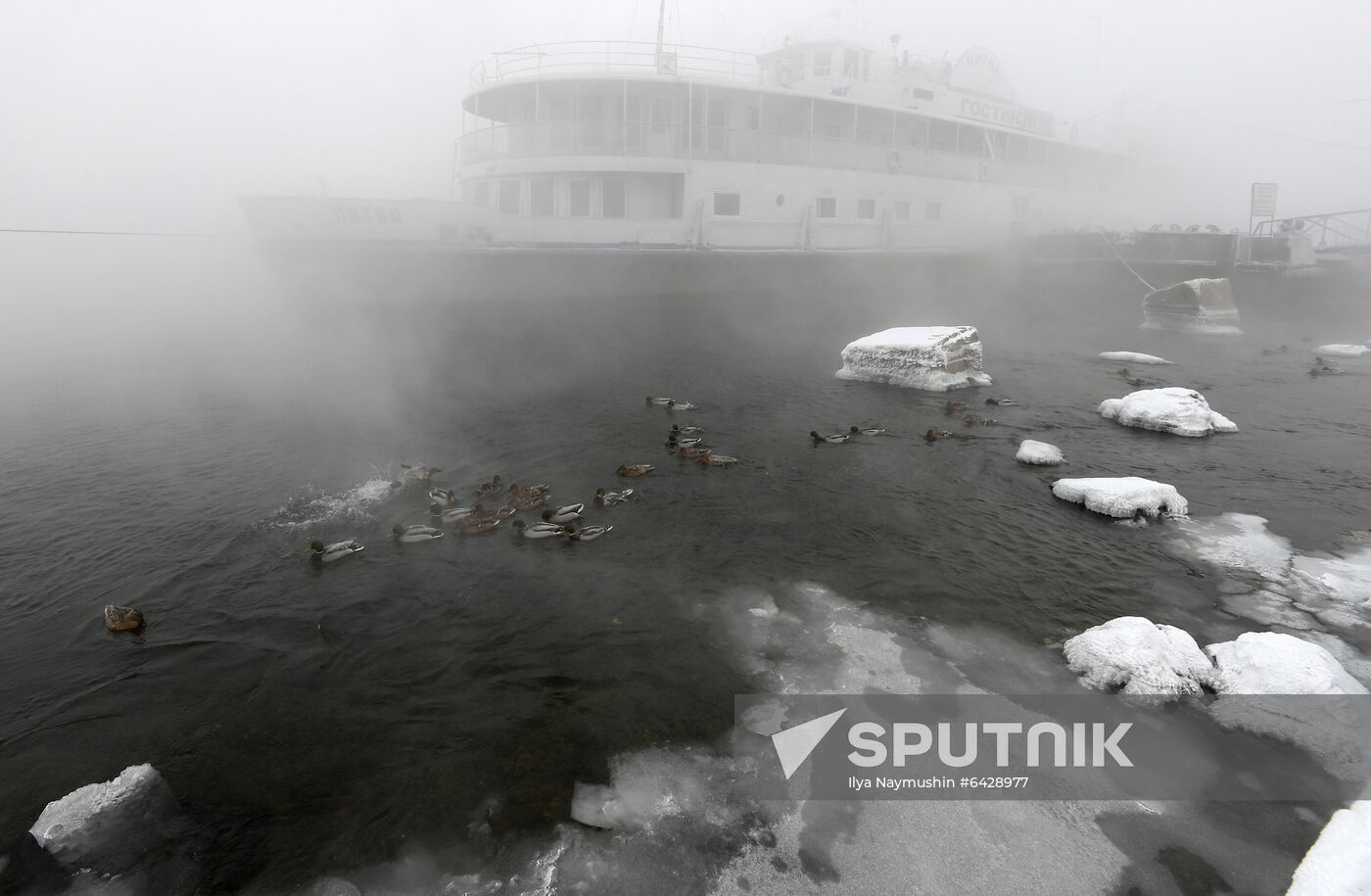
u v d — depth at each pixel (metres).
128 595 11.18
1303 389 23.41
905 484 15.03
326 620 10.34
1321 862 6.04
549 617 10.27
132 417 20.88
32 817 7.13
